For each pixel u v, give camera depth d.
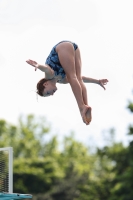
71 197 91.38
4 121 113.69
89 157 111.88
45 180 92.44
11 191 24.55
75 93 16.28
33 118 118.75
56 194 91.81
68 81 16.77
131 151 65.81
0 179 25.59
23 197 20.72
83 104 16.17
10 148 24.92
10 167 24.78
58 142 115.88
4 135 112.56
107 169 75.50
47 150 113.38
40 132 117.75
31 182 92.00
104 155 68.81
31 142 111.69
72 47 16.69
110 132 106.00
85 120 16.06
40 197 90.25
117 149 68.12
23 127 115.88
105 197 72.44
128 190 61.94
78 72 17.00
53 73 16.48
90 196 73.19
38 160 94.44
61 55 16.48
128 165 67.75
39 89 16.88
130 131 64.06
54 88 16.89
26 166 92.50
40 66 15.78
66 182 92.50
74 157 113.31
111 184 72.06
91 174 99.75
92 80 18.50
